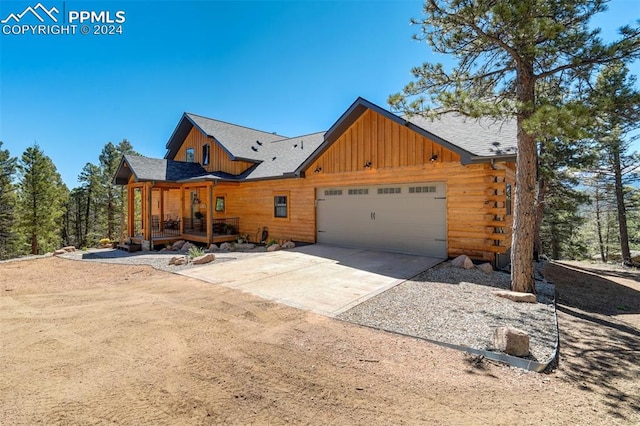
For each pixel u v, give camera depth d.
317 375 3.21
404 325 4.53
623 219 16.27
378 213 10.73
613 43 5.12
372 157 10.66
